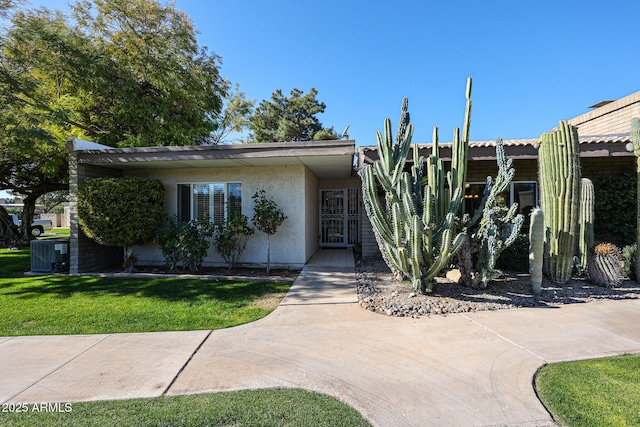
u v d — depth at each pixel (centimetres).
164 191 816
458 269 630
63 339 373
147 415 228
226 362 312
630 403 236
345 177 1165
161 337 378
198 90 1479
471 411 230
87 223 705
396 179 532
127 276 708
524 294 536
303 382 274
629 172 846
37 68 938
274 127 2764
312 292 575
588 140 727
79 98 1163
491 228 541
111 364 310
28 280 678
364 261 898
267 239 808
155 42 1339
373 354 327
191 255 730
